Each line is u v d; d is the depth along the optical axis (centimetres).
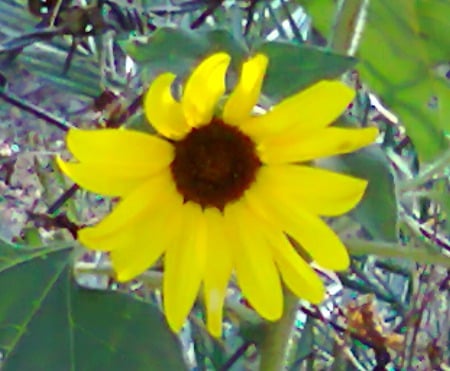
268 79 42
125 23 54
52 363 43
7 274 44
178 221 41
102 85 56
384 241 43
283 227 41
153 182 41
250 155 41
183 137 41
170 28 43
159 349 43
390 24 48
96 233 40
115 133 39
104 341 43
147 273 47
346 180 40
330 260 40
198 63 43
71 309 43
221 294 41
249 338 46
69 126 56
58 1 54
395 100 50
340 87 39
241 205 41
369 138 39
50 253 44
